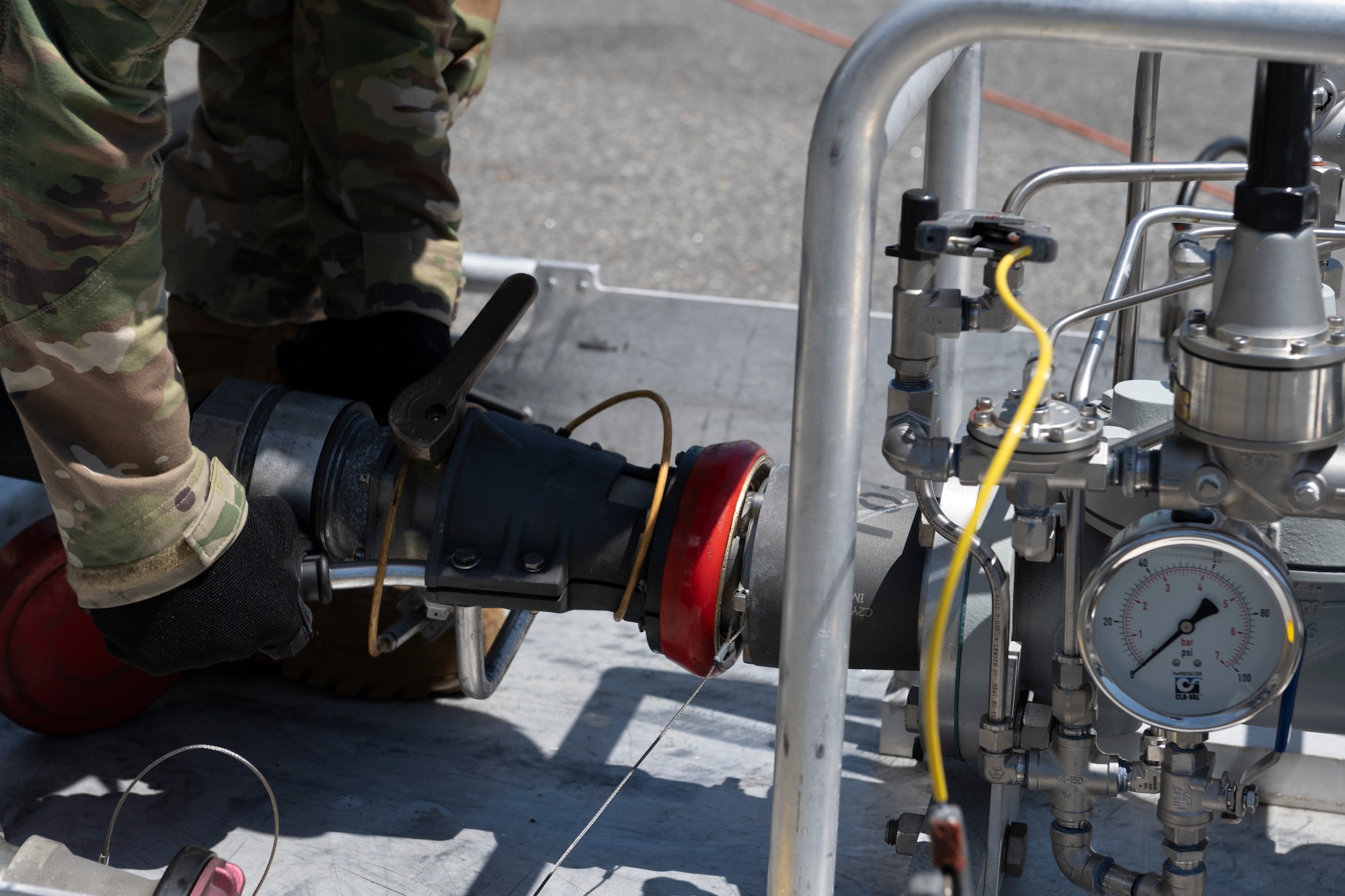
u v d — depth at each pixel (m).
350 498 1.19
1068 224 3.92
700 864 1.26
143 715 1.48
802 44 5.68
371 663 1.47
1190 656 0.93
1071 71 5.32
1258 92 0.77
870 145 0.75
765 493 1.15
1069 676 1.00
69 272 0.88
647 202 4.07
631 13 6.09
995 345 1.80
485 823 1.31
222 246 1.61
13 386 0.93
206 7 1.57
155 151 0.93
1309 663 1.20
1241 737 1.27
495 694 1.54
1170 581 0.91
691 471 1.14
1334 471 0.86
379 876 1.24
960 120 1.21
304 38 1.50
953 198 1.23
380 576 1.14
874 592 1.13
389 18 1.48
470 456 1.16
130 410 0.94
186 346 1.64
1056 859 1.13
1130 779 1.05
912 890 0.69
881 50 0.73
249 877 1.23
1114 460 0.88
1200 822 1.02
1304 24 0.70
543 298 1.89
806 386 0.80
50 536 1.33
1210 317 0.83
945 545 1.12
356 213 1.49
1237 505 0.88
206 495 1.02
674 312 1.85
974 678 1.10
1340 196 1.23
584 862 1.26
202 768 1.39
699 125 4.76
